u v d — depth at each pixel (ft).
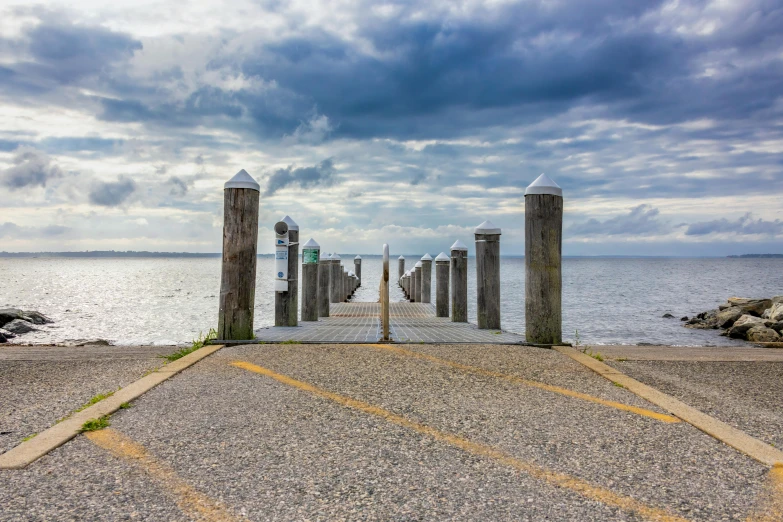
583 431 12.97
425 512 8.99
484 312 32.94
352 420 13.56
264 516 8.85
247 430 12.82
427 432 12.79
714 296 116.67
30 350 27.22
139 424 13.23
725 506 9.31
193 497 9.49
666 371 19.44
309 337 27.43
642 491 9.86
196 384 16.84
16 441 12.20
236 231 25.07
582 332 55.83
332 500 9.40
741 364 20.88
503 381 17.49
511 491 9.80
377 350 22.21
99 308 78.89
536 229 23.90
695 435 12.78
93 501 9.32
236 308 25.00
